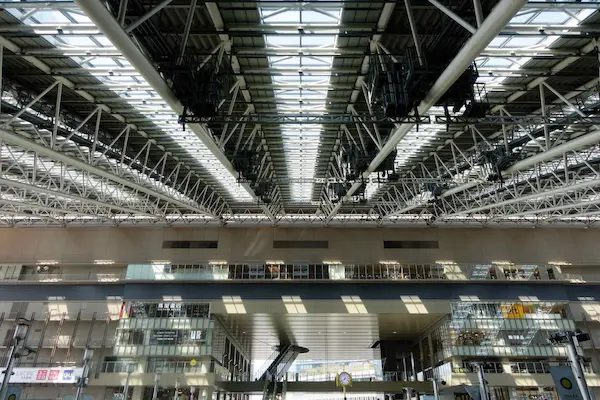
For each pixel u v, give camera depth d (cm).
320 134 3434
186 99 2083
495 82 2586
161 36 1891
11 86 2517
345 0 1878
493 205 4403
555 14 1948
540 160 2959
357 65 2394
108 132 3328
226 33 2059
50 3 1841
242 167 3306
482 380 2459
